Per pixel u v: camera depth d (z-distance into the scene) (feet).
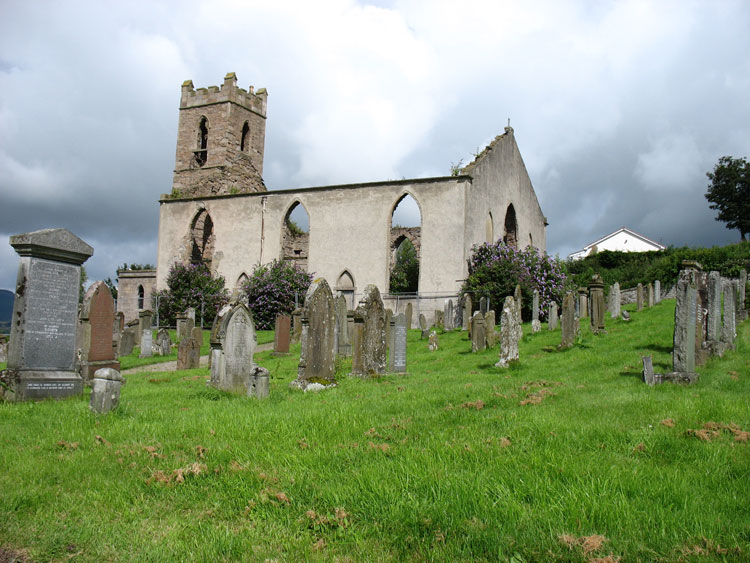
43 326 33.83
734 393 31.68
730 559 13.19
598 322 67.10
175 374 54.39
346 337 72.18
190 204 142.41
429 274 116.98
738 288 71.51
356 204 126.00
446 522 15.17
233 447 21.94
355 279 123.95
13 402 31.81
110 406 27.61
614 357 48.08
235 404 31.94
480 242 121.70
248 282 124.26
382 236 122.93
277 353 72.08
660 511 15.55
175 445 22.48
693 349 36.29
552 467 18.83
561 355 53.88
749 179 189.98
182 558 13.97
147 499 17.51
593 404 28.96
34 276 33.55
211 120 151.23
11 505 16.38
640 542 14.02
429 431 24.32
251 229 135.23
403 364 50.08
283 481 18.54
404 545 14.37
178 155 153.38
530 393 32.83
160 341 81.66
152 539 14.94
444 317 94.84
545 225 163.43
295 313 90.53
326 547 14.49
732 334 48.91
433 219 118.32
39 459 20.59
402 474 18.44
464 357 59.82
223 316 38.09
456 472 18.63
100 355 49.32
